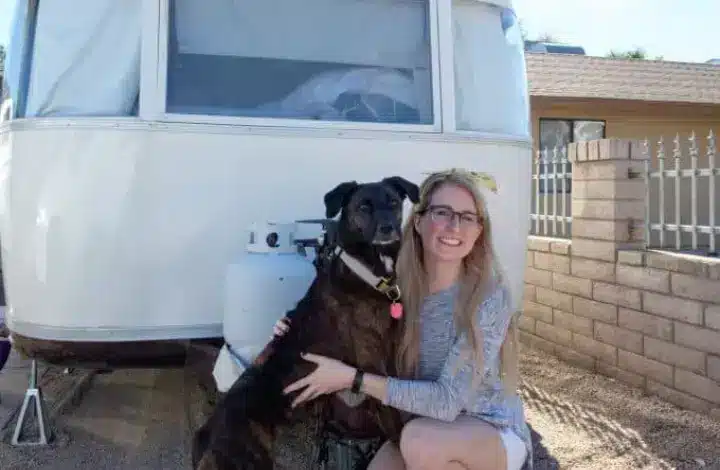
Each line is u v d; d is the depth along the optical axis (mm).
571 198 6133
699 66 14984
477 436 2738
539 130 12359
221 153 3617
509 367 2916
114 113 3588
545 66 13711
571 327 6090
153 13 3568
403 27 4074
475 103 4234
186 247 3584
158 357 3596
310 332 2898
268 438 2855
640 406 4957
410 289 2887
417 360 2881
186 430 4387
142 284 3541
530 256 6691
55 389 5492
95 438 4461
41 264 3527
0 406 5027
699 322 4730
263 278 3244
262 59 3842
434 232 2812
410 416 2941
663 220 5473
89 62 3646
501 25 4387
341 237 2953
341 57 3986
